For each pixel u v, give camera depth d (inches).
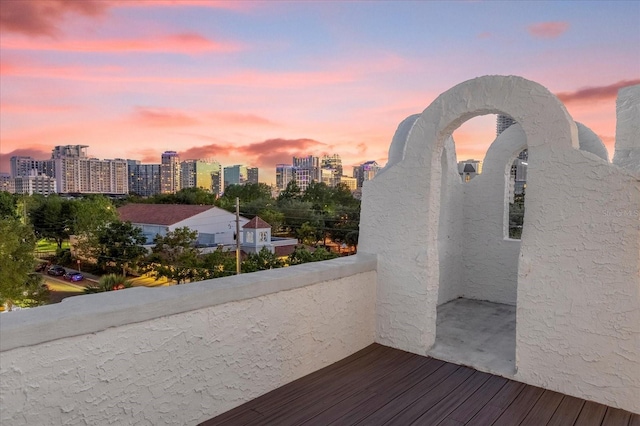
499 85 138.4
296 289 131.6
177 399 99.7
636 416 114.8
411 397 123.7
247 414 111.0
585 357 123.9
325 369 143.0
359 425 107.3
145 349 92.6
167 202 2208.4
